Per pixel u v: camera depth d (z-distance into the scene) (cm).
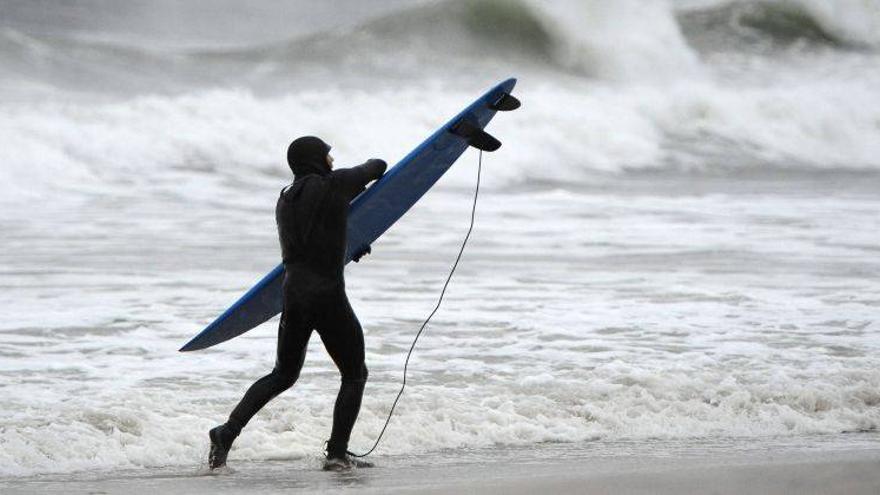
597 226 6069
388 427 2361
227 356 3086
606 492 1720
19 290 3997
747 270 4678
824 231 5884
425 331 3431
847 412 2616
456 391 2677
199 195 7006
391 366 2950
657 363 3005
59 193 6819
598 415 2533
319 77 11300
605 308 3834
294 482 1922
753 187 8462
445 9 12681
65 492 1822
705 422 2525
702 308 3853
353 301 3909
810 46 14125
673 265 4797
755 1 14738
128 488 1862
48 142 7481
